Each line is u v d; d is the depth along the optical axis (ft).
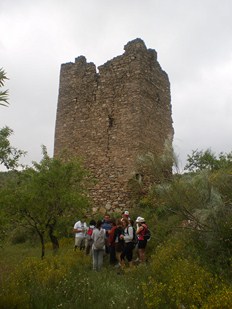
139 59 64.28
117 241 37.45
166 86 71.20
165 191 32.17
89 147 64.59
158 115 66.64
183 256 30.01
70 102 68.90
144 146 61.00
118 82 65.21
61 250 45.09
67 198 43.98
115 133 62.95
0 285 26.58
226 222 29.37
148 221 47.16
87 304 22.98
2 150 37.11
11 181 44.88
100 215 58.54
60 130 68.44
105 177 61.62
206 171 32.17
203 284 23.43
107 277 30.81
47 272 29.25
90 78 68.23
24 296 22.47
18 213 43.16
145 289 24.20
